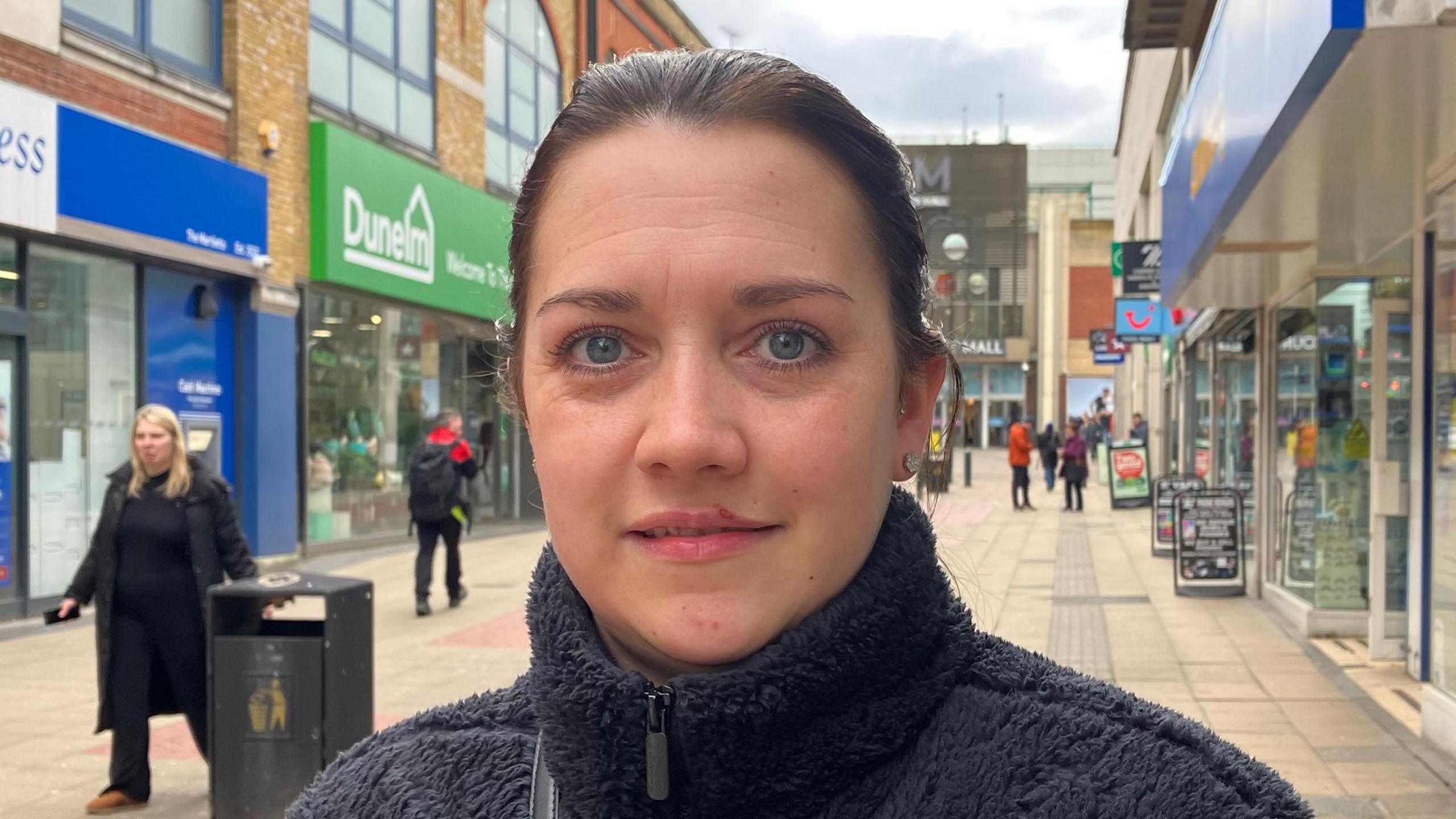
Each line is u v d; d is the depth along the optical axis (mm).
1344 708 5844
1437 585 5363
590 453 824
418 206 13633
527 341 921
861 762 812
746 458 796
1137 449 20312
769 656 786
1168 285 8820
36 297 8758
